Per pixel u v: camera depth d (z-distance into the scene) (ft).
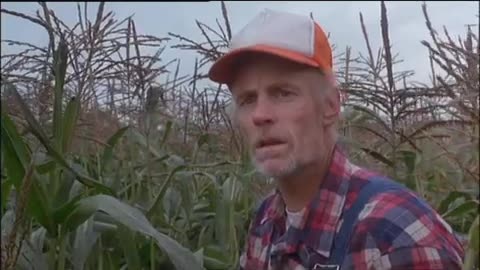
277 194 3.77
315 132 3.36
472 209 5.36
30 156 3.92
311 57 3.32
